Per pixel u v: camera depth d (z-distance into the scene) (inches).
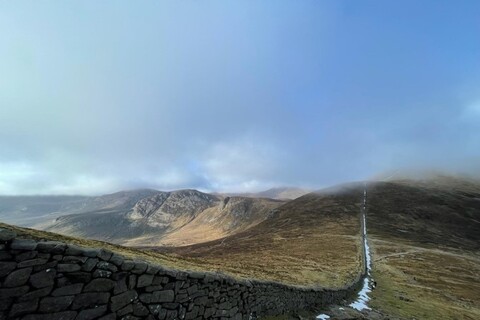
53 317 279.6
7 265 256.2
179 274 414.3
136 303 352.5
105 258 323.9
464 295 1893.5
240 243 3959.2
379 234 4362.7
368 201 6619.1
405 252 3356.3
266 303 621.3
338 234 4065.0
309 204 6776.6
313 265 1872.5
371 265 2428.6
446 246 4094.5
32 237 320.8
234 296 527.2
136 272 354.0
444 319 1151.6
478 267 3051.2
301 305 761.0
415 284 1972.2
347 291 1143.0
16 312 258.5
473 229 5182.1
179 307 411.5
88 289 306.8
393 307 1141.7
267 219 6747.1
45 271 277.9
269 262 1835.6
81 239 557.9
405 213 5753.0
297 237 3907.5
